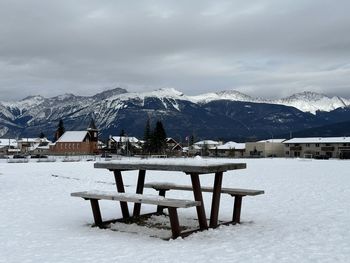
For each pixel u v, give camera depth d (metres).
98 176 28.44
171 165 9.77
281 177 28.52
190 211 13.20
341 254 7.88
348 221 11.30
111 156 106.12
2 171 35.09
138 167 10.37
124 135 163.75
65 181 23.72
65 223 11.07
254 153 148.00
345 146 133.12
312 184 22.73
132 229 10.32
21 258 7.69
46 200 15.45
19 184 21.78
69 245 8.70
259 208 13.80
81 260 7.52
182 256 7.77
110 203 14.67
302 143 140.88
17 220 11.41
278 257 7.69
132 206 14.25
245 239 9.17
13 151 155.12
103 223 10.87
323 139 140.88
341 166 48.16
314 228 10.37
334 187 20.91
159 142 121.44
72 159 84.88
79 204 14.48
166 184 12.49
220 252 8.06
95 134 147.12
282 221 11.37
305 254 7.89
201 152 143.38
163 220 11.52
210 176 29.08
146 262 7.37
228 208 13.82
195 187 9.88
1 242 8.92
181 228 10.50
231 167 9.99
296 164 55.56
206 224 10.06
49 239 9.23
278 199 16.08
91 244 8.78
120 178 11.42
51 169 38.75
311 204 14.73
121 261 7.43
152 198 9.46
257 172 34.72
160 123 122.50
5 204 14.37
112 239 9.25
